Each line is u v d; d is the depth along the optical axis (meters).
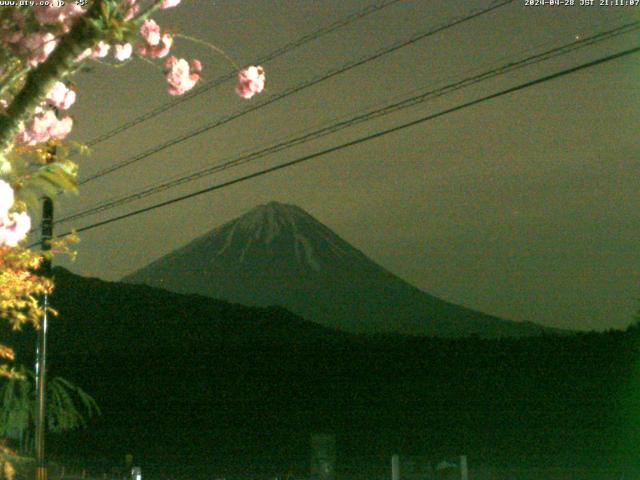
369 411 49.94
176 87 6.21
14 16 5.59
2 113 5.48
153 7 5.78
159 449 51.44
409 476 32.59
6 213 5.25
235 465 45.56
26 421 36.69
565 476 34.19
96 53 5.93
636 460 37.84
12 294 8.73
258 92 6.46
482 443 44.31
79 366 62.34
